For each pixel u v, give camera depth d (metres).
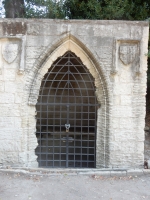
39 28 6.14
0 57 6.17
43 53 6.16
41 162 7.77
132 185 5.48
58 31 6.15
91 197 4.85
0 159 6.34
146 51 6.23
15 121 6.30
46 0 9.43
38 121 9.61
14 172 5.93
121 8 9.02
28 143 6.42
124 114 6.34
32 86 6.29
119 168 6.38
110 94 6.28
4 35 6.12
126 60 6.15
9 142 6.32
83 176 5.95
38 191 5.08
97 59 6.18
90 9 9.51
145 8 9.55
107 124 6.40
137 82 6.27
